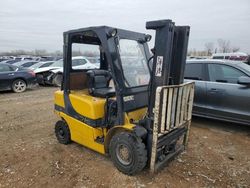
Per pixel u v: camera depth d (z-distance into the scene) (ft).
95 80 12.21
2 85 32.45
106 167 11.31
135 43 11.49
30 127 17.48
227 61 16.93
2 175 10.76
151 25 9.55
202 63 17.62
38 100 27.66
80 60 29.07
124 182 10.09
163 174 10.72
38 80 40.63
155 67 9.81
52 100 27.68
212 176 10.70
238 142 14.69
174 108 10.39
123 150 10.34
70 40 12.16
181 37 10.28
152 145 9.77
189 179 10.40
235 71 16.08
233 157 12.64
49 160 12.13
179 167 11.41
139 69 11.45
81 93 12.94
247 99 15.06
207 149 13.58
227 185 10.04
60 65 42.78
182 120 11.43
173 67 10.66
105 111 11.29
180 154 12.81
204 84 17.01
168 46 9.41
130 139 9.87
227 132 16.44
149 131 10.04
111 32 9.85
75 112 12.35
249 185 10.07
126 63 10.80
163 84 9.68
